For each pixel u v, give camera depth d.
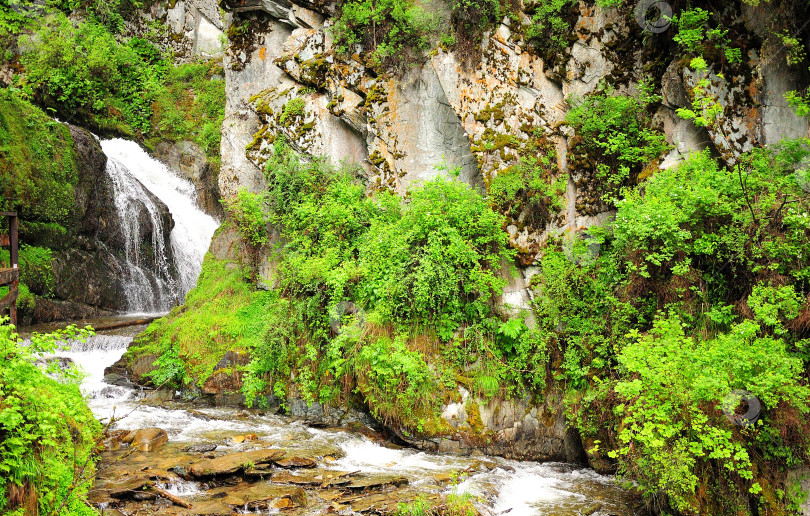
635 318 9.16
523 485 8.68
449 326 10.04
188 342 11.91
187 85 21.98
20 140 15.52
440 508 7.38
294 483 8.05
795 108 8.86
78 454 6.77
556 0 10.30
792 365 6.89
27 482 5.43
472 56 10.98
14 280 9.81
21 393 5.52
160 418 10.44
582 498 8.27
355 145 12.70
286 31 13.25
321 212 11.59
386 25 11.80
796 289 7.79
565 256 10.23
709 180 8.52
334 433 10.22
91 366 12.25
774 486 7.11
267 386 11.28
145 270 18.23
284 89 13.01
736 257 8.09
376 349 9.95
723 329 8.27
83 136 17.41
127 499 7.26
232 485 7.91
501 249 10.27
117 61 21.19
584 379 9.47
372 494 7.86
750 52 9.12
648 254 8.62
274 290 12.62
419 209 10.34
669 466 7.04
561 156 10.57
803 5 8.72
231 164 13.82
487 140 10.80
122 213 17.83
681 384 7.09
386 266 10.55
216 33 22.39
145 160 20.28
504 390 9.73
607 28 10.28
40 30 19.89
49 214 15.69
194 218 20.42
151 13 22.80
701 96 9.18
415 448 9.79
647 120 10.06
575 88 10.52
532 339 9.84
